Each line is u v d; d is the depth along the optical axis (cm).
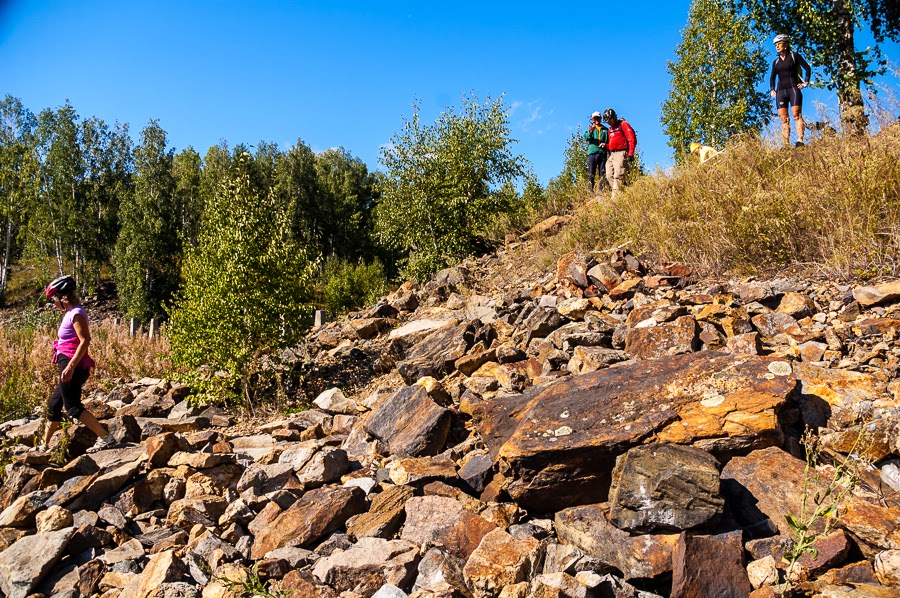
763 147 905
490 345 718
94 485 432
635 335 538
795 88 969
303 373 813
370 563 315
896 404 358
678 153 2114
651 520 288
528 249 1169
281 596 302
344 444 520
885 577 244
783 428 353
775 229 700
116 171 5572
